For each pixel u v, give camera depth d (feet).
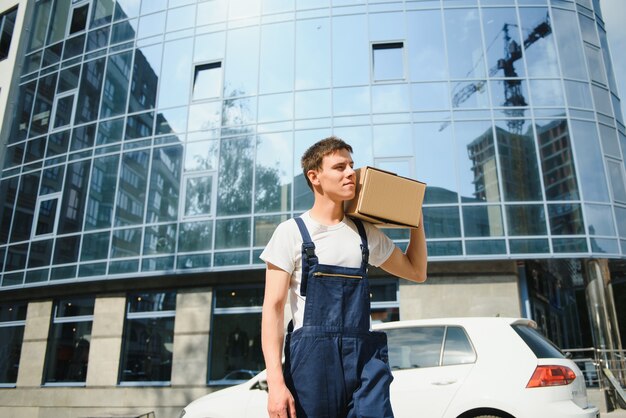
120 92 52.31
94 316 46.06
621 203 43.50
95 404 43.14
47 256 49.75
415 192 6.18
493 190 42.42
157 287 45.70
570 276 60.75
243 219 44.57
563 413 12.72
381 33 47.83
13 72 60.44
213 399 16.51
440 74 46.09
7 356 49.83
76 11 59.21
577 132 44.45
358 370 5.28
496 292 40.09
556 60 46.52
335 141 6.15
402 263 6.48
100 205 48.91
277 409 4.98
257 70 48.70
